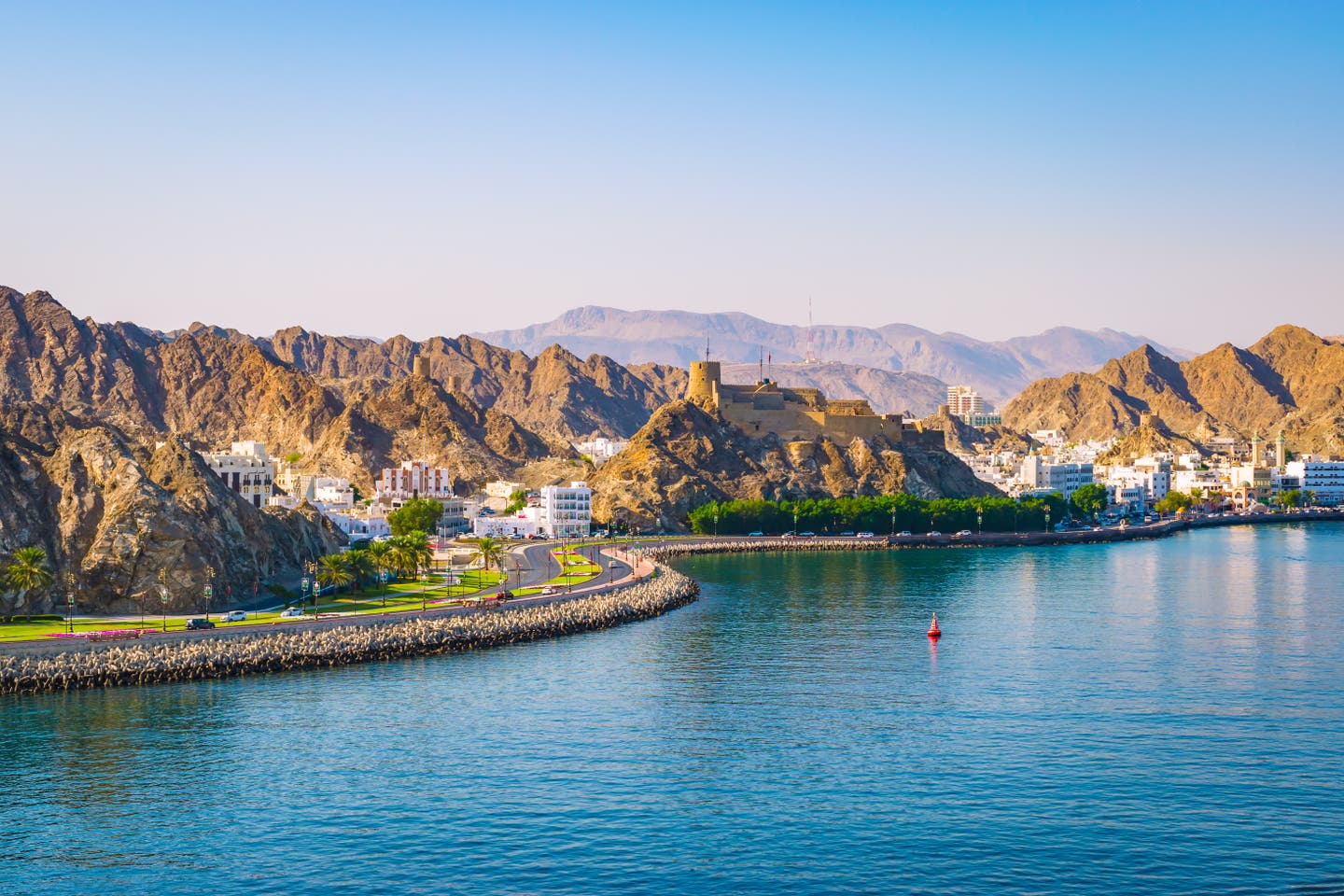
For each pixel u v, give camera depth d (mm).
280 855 119562
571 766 145625
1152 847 120750
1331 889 111375
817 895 110562
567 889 111750
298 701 174250
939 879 113688
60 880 114625
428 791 136500
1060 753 150750
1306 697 179375
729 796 135125
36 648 187125
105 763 145250
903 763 147000
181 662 186875
